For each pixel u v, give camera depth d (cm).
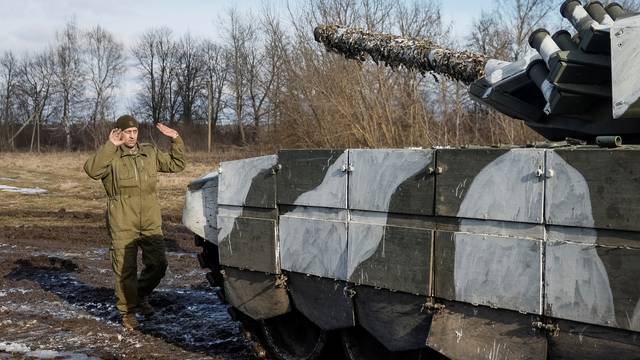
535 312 376
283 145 1653
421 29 1538
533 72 485
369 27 1577
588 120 466
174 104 5931
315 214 500
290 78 1611
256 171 541
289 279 534
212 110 5525
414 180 430
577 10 485
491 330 403
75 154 4072
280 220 527
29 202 1767
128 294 700
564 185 360
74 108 5853
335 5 1606
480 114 1348
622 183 339
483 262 398
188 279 920
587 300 354
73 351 624
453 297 415
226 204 571
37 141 5506
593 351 362
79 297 838
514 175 381
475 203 400
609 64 438
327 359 551
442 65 568
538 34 480
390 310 462
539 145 412
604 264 347
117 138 704
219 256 580
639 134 454
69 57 5834
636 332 342
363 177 461
